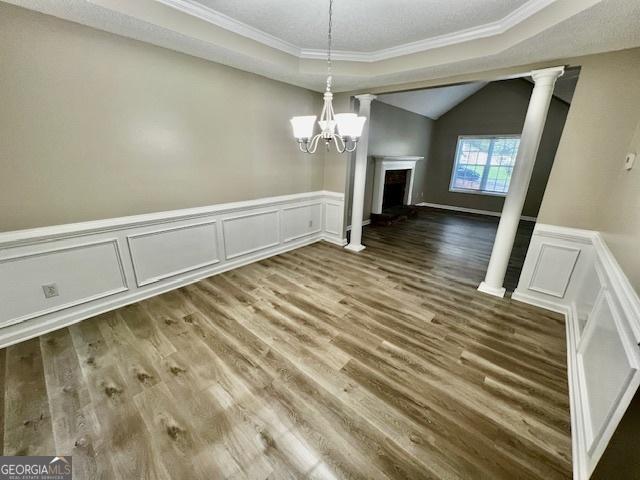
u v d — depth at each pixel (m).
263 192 3.39
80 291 2.18
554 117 5.46
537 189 5.87
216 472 1.20
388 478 1.20
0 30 1.61
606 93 2.03
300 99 3.48
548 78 2.25
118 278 2.37
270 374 1.74
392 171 6.06
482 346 2.04
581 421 1.34
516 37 1.93
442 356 1.93
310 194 4.00
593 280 1.94
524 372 1.80
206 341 2.02
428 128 6.77
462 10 1.91
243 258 3.37
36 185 1.87
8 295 1.86
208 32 2.13
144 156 2.34
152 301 2.53
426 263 3.56
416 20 2.08
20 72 1.70
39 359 1.80
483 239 4.62
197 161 2.69
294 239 3.98
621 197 1.77
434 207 7.38
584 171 2.20
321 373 1.75
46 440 1.32
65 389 1.59
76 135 1.97
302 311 2.43
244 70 2.84
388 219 5.40
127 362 1.80
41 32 1.73
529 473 1.22
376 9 1.94
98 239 2.20
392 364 1.84
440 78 2.90
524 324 2.31
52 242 1.98
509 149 6.27
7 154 1.74
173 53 2.33
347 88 3.49
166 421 1.42
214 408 1.50
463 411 1.52
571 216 2.32
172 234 2.65
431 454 1.30
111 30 1.96
